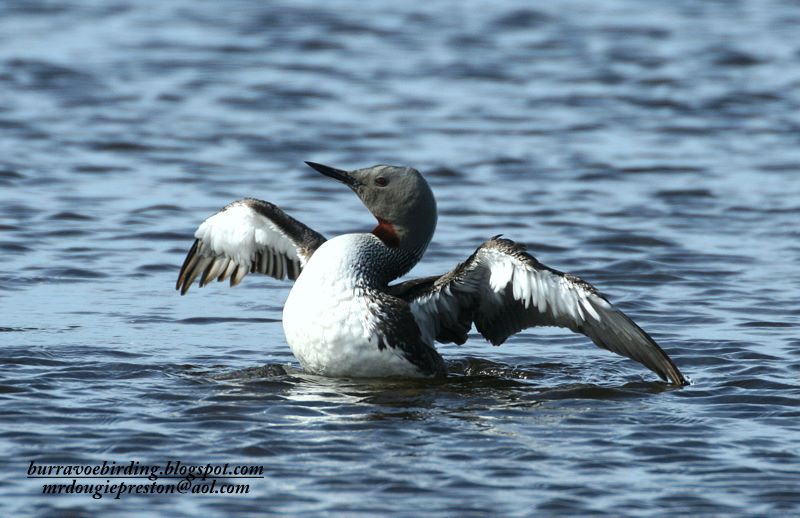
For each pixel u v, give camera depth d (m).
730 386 10.75
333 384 10.71
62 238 16.27
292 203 18.56
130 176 19.81
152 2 35.12
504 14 33.97
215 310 13.44
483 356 11.92
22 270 14.77
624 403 10.27
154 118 23.66
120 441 9.05
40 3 34.16
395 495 8.20
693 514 7.96
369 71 27.86
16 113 23.48
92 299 13.69
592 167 20.78
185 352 11.77
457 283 10.99
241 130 22.94
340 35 31.39
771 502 8.13
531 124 23.75
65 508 7.98
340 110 24.66
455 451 9.00
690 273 15.17
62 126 22.77
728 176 20.30
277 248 12.14
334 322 10.65
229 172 20.28
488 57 29.28
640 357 10.66
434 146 22.06
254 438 9.16
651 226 17.42
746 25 32.88
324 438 9.22
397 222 11.25
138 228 16.86
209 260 12.50
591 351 12.14
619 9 34.88
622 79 27.34
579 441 9.26
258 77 27.09
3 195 18.33
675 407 10.14
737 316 13.27
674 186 19.67
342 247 10.84
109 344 11.93
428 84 26.88
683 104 25.33
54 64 27.42
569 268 15.43
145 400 10.05
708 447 9.13
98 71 27.12
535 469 8.68
